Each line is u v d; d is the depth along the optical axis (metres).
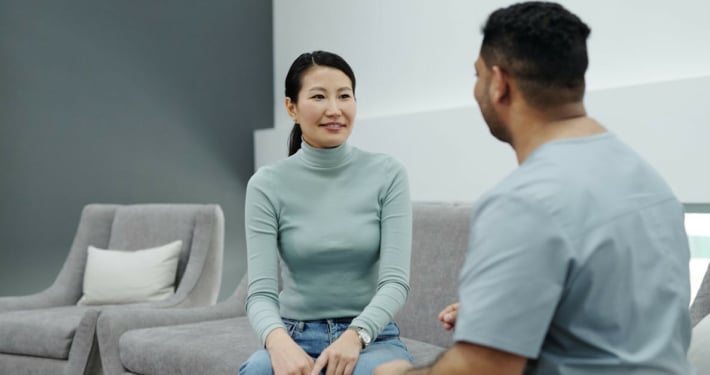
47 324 2.89
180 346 2.41
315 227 1.96
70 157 4.38
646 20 2.95
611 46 3.11
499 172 3.38
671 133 2.75
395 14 4.13
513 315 1.01
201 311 2.88
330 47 4.61
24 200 4.23
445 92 3.82
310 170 2.02
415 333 2.49
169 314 2.81
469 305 1.04
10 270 4.20
